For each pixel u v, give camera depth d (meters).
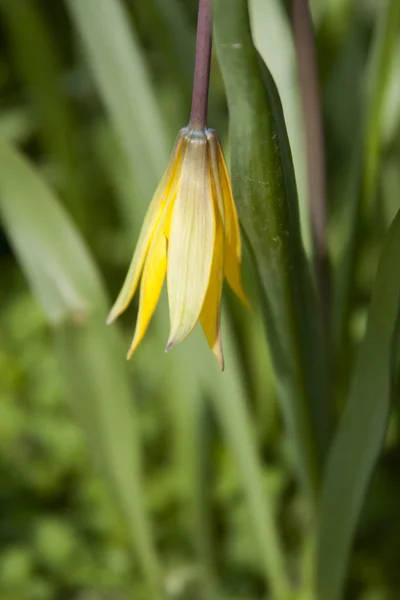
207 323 0.39
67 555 0.67
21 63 0.71
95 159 0.92
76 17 0.50
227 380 0.52
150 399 0.74
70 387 0.50
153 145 0.51
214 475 0.67
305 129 0.46
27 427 0.73
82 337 0.49
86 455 0.71
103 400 0.50
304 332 0.44
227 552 0.67
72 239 0.49
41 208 0.49
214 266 0.38
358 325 0.70
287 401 0.46
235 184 0.40
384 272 0.42
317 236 0.47
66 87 0.83
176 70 0.55
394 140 0.58
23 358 0.78
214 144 0.38
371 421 0.44
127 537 0.62
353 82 0.66
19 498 0.73
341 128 0.68
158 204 0.38
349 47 0.65
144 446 0.72
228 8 0.38
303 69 0.46
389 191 0.68
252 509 0.55
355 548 0.64
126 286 0.39
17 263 0.95
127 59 0.51
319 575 0.49
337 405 0.53
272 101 0.39
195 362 0.52
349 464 0.45
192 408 0.57
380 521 0.64
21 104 1.00
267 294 0.42
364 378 0.44
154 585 0.55
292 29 0.45
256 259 0.42
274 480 0.67
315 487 0.48
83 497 0.70
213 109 0.54
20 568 0.66
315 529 0.49
